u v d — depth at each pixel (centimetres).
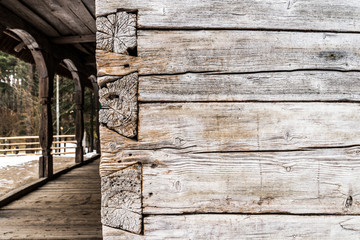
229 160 120
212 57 121
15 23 355
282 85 122
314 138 121
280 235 120
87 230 238
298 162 121
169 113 119
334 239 120
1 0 318
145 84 119
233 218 119
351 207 120
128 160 118
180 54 121
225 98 121
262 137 120
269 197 120
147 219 118
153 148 118
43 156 469
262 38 123
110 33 120
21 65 1450
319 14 124
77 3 333
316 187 120
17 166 686
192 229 119
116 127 118
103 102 119
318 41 124
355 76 124
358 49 125
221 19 122
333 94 123
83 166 675
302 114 122
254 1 123
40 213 288
